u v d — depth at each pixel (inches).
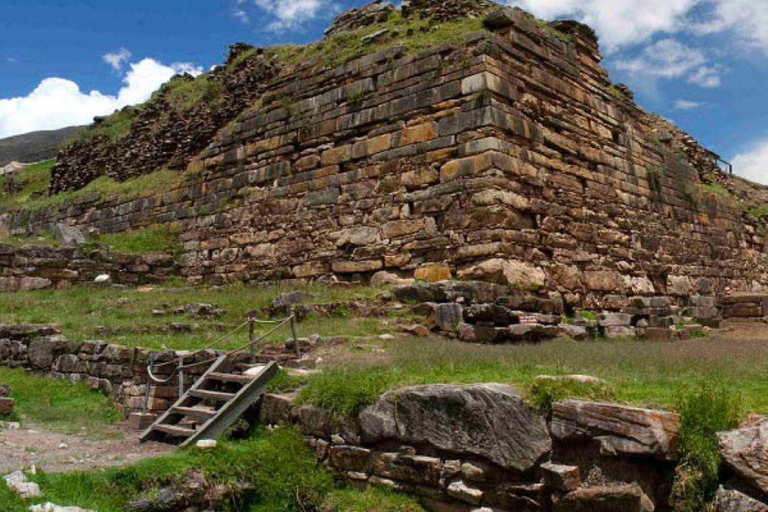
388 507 262.2
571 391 241.8
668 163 850.8
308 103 727.1
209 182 826.8
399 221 609.3
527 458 235.6
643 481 220.5
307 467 292.4
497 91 581.3
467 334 463.5
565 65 687.1
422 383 285.7
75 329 526.6
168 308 603.2
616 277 683.4
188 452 285.1
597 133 714.8
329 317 522.9
